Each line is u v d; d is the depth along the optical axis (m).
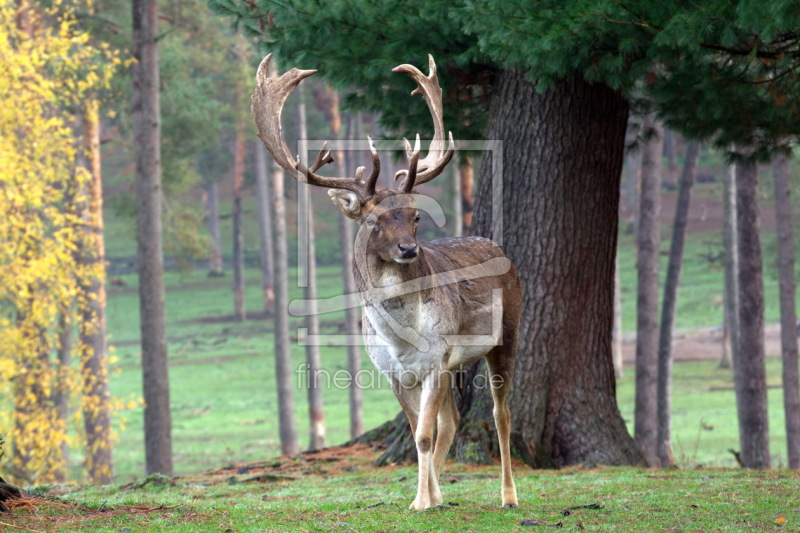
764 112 13.17
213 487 10.80
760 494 8.27
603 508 7.74
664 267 60.62
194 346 54.16
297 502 8.58
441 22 11.51
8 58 21.25
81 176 22.66
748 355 23.22
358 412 34.19
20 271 20.94
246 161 66.75
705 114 12.53
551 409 12.83
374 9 11.77
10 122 21.55
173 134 35.16
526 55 10.22
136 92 22.50
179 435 34.72
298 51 12.50
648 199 24.50
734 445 27.67
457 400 12.96
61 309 23.58
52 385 23.88
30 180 21.55
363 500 8.62
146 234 22.23
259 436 34.25
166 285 72.81
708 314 51.19
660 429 25.77
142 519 7.16
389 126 15.12
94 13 29.62
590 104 12.83
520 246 12.93
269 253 60.84
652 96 14.17
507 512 7.53
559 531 6.79
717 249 62.59
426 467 7.45
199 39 33.78
